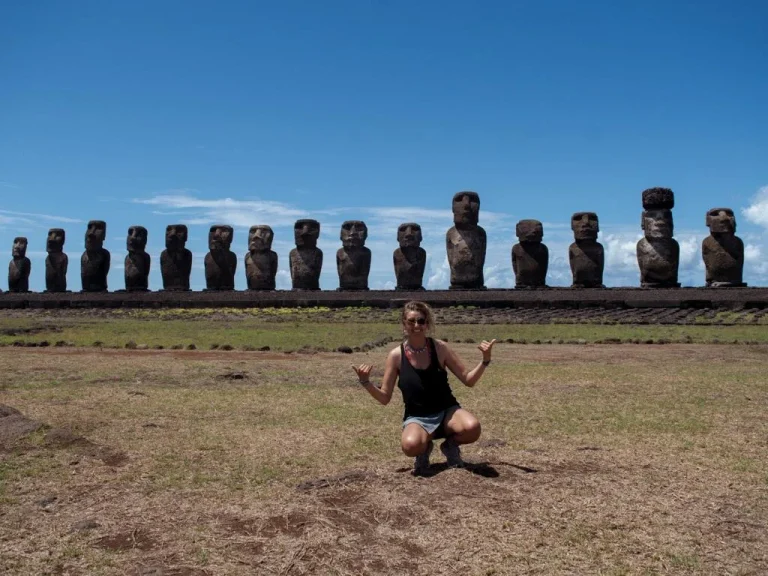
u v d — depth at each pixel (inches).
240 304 1614.2
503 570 183.5
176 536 207.0
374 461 287.1
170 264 1972.2
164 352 764.6
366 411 397.7
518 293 1471.5
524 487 242.7
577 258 1667.1
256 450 306.0
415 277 1772.9
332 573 182.7
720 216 1549.0
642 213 1601.9
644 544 198.1
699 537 203.2
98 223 2039.9
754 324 1074.7
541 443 316.2
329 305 1555.1
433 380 273.7
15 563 189.9
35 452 300.0
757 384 486.9
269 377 546.9
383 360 675.4
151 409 400.5
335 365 631.2
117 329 1091.9
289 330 1060.5
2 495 244.5
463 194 1689.2
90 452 300.4
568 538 201.3
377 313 1402.6
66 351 773.3
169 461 287.7
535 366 611.8
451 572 182.9
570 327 1081.4
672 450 299.9
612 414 381.7
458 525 209.8
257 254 1889.8
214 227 1926.7
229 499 238.7
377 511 221.0
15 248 2215.8
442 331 1023.6
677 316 1212.5
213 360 674.8
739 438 321.7
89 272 2033.7
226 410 400.2
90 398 434.0
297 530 209.5
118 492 247.6
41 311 1680.6
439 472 262.2
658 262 1563.7
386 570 184.1
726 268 1550.2
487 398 438.6
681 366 605.9
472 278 1678.2
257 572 183.8
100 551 197.3
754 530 208.4
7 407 368.8
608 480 252.4
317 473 270.2
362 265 1804.9
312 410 401.4
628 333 967.6
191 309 1606.8
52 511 229.5
